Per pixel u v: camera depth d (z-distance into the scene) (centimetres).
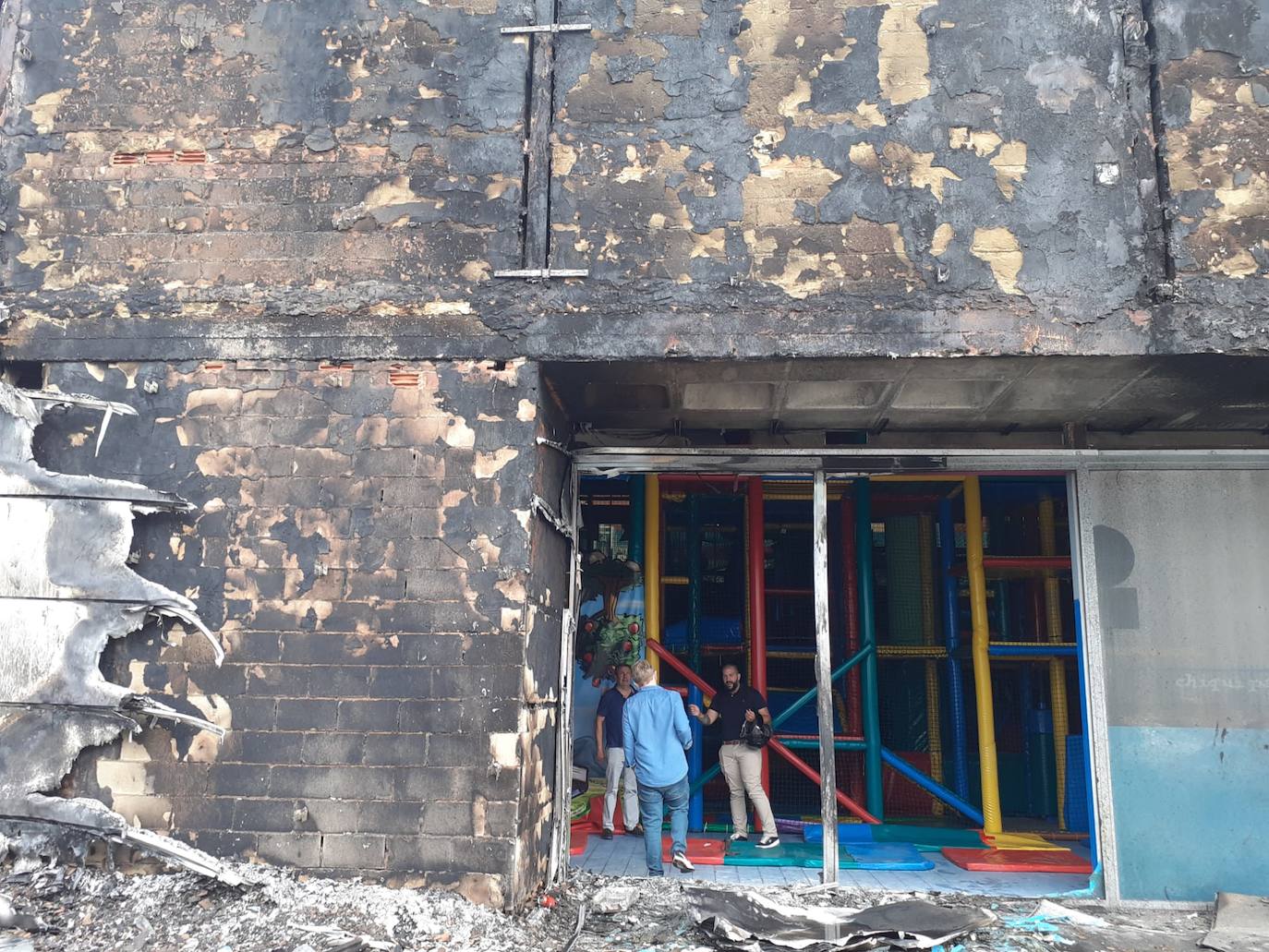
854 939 489
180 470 547
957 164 552
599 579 853
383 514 537
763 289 546
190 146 575
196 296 561
